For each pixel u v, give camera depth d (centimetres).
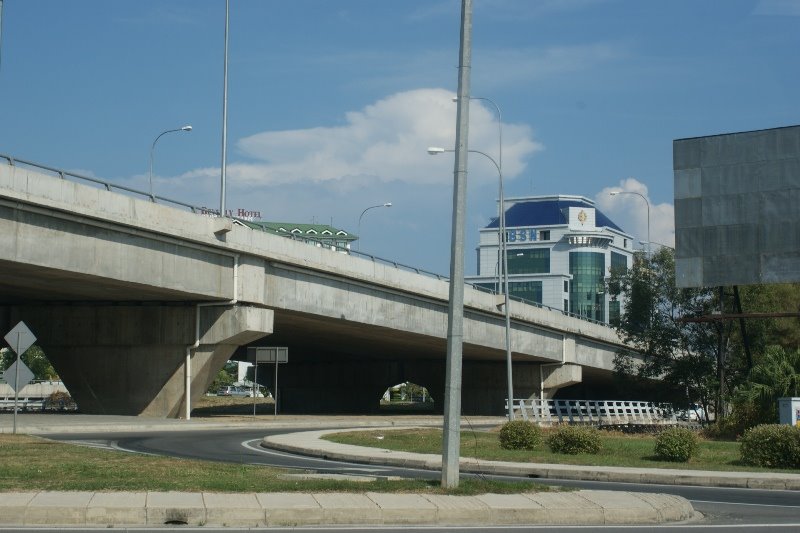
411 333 6588
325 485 1755
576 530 1462
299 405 9438
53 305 5231
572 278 18525
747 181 4331
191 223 4631
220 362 5084
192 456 2745
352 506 1527
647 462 2822
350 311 5866
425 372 8962
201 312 5031
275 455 2933
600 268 18612
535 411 5934
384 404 12538
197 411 7756
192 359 5031
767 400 4297
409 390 16412
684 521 1620
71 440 3350
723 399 5553
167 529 1402
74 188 3978
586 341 8781
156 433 3991
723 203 4375
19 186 3706
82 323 5184
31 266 3875
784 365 4341
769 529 1498
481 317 7225
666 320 6888
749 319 6238
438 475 2352
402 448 3177
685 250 4431
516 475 2583
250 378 9581
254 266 5062
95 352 5169
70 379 5212
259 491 1686
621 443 3606
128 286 4484
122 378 5119
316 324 6122
